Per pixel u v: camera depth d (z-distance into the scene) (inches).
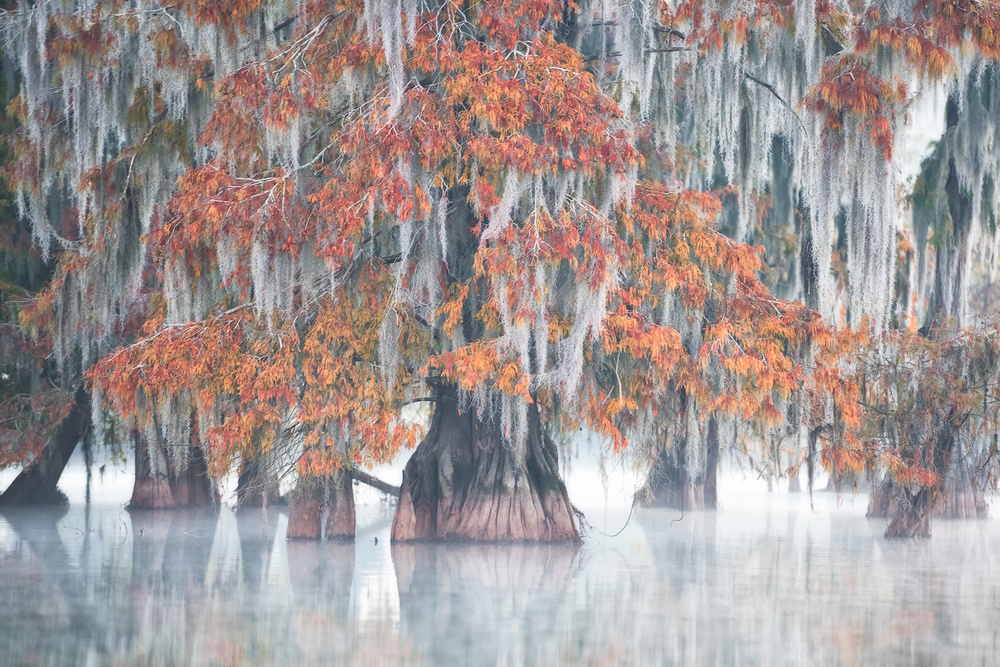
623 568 1111.6
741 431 1587.1
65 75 1283.2
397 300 1167.0
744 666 651.5
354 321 1213.7
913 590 964.6
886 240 1203.2
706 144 1502.2
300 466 1225.4
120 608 858.1
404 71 1179.3
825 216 1232.2
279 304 1173.7
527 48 1156.5
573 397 1214.9
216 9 1195.9
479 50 1119.6
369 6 1107.3
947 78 1194.0
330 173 1216.8
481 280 1258.6
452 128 1125.1
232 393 1221.1
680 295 1223.5
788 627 778.2
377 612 837.8
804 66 1286.9
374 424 1187.3
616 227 1200.2
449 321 1187.9
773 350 1203.9
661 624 789.2
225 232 1155.3
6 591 949.2
